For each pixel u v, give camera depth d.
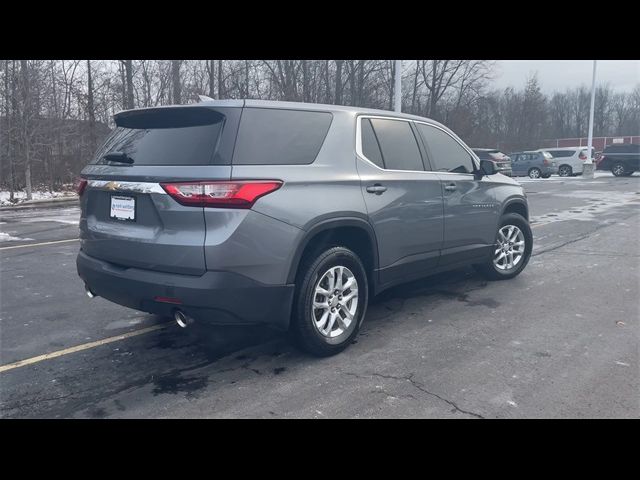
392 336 4.53
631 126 73.25
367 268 4.49
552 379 3.64
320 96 27.89
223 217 3.39
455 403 3.33
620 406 3.27
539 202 15.81
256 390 3.56
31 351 4.32
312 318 3.92
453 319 4.96
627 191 19.77
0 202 16.86
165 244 3.48
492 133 51.22
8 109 17.41
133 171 3.69
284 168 3.69
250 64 25.53
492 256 6.04
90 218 4.13
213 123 3.61
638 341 4.35
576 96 74.94
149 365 4.01
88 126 21.02
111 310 5.43
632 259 7.55
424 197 4.84
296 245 3.69
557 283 6.24
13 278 6.81
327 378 3.72
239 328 4.78
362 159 4.33
